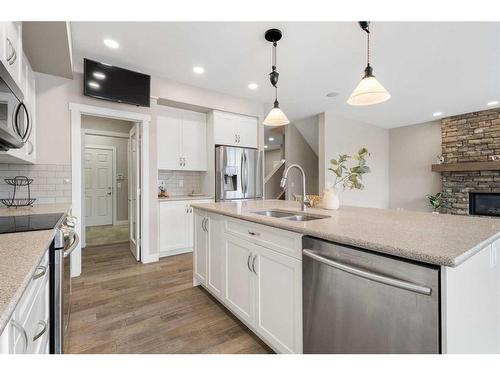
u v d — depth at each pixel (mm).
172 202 3480
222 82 3471
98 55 2711
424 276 812
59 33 1897
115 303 2109
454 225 1283
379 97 2002
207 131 4027
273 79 2541
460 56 2754
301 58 2793
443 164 5418
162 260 3297
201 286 2461
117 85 2914
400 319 873
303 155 6285
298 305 1263
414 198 6156
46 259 1066
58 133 2668
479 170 4918
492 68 3055
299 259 1256
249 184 4105
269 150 10758
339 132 5324
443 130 5539
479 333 1035
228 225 1891
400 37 2381
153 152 3285
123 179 5945
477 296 1014
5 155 1770
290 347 1313
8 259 744
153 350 1513
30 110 2299
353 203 5820
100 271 2877
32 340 796
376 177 6309
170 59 2812
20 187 2500
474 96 4059
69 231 1401
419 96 4086
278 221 1419
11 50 1447
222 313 1962
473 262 973
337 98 4172
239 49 2596
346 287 1038
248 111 4195
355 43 2486
